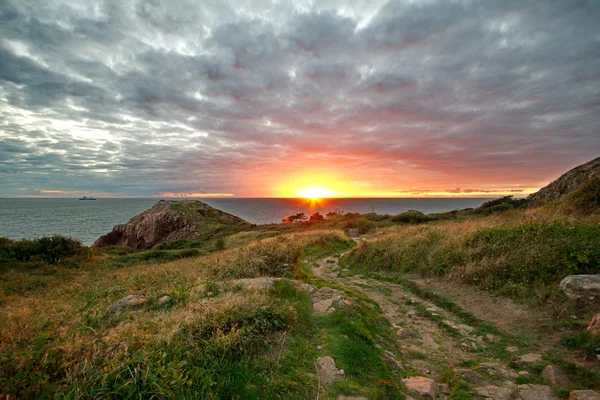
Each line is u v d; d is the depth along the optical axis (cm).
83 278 1440
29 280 1378
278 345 413
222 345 360
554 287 639
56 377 277
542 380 412
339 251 1819
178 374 289
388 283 991
